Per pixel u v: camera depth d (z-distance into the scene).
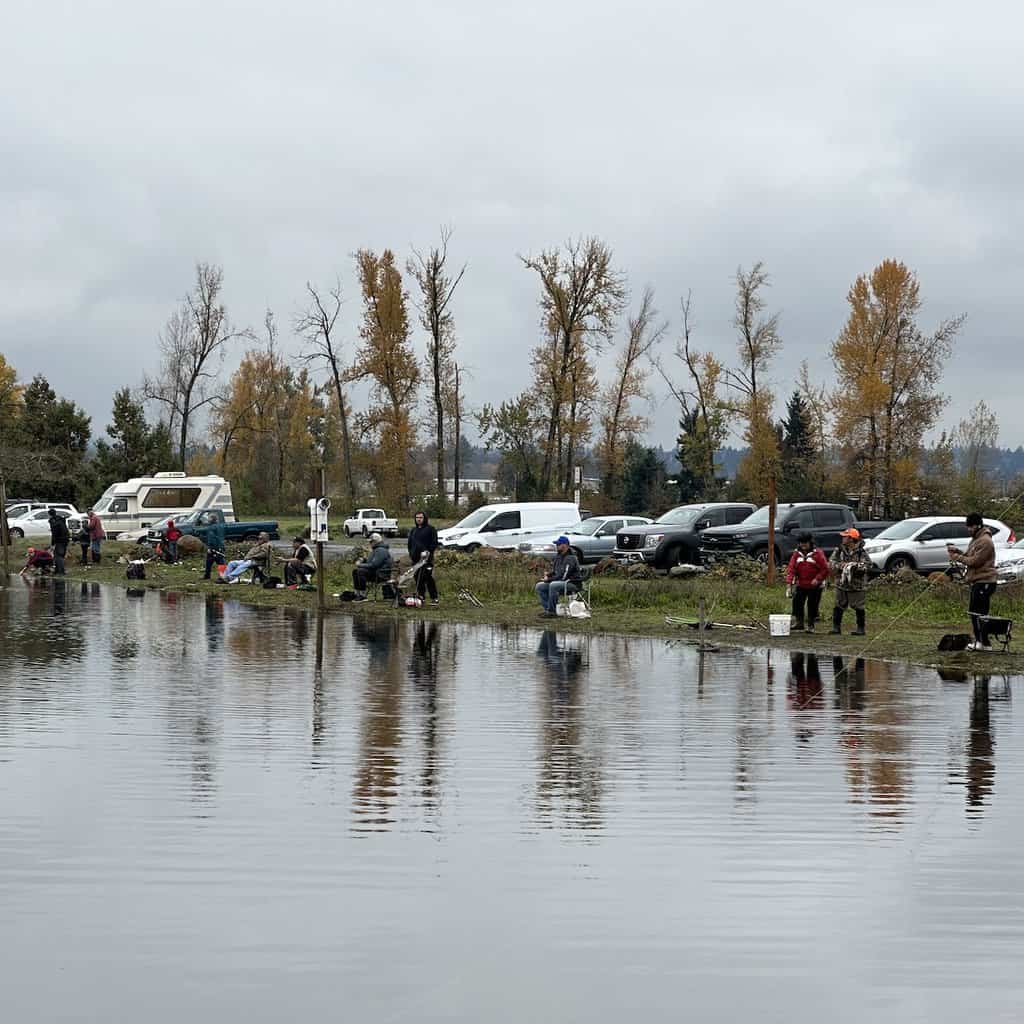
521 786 10.62
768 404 69.75
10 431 70.44
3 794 10.23
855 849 8.89
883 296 66.88
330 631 22.88
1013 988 6.65
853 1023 6.27
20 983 6.68
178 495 54.22
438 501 74.12
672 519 38.22
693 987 6.64
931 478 67.88
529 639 21.70
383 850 8.80
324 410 94.56
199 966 6.88
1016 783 10.80
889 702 15.05
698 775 11.05
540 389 73.88
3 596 31.00
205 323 80.12
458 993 6.57
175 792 10.33
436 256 75.19
